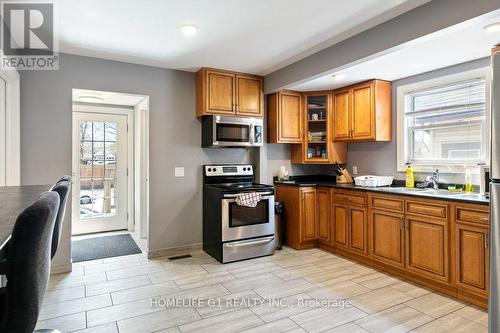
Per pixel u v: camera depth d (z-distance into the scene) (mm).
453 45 2766
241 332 2146
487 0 1910
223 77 3959
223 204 3605
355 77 3814
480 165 3105
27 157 3172
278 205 4168
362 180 3885
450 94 3465
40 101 3230
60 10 2369
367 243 3494
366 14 2439
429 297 2707
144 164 4617
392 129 3998
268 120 4488
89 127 4809
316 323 2268
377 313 2418
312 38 2932
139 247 4191
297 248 4133
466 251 2576
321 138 4594
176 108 3969
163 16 2486
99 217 4945
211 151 4230
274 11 2402
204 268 3420
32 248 825
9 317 817
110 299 2643
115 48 3197
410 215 3031
